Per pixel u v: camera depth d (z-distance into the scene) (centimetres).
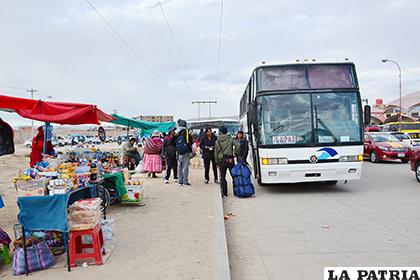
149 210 852
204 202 944
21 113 676
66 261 526
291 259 537
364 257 532
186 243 589
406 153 1922
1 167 2325
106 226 572
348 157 1020
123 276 459
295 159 1024
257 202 987
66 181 538
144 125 1777
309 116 1038
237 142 1169
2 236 530
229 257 557
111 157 934
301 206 908
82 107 727
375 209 843
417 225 694
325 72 1070
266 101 1058
